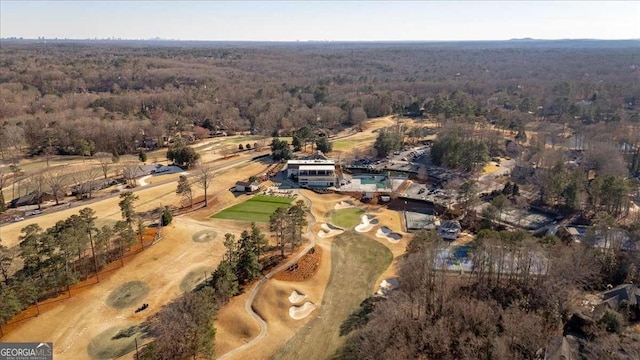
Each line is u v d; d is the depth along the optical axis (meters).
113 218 102.75
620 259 77.75
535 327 58.56
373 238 96.38
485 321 61.69
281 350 62.03
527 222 103.12
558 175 110.75
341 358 60.31
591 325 62.09
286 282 77.12
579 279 71.38
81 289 73.75
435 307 67.69
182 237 93.50
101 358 59.25
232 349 61.91
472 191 106.81
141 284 76.12
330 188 128.38
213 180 131.62
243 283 76.00
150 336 63.41
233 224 101.69
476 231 99.75
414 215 108.88
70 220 79.94
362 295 75.00
